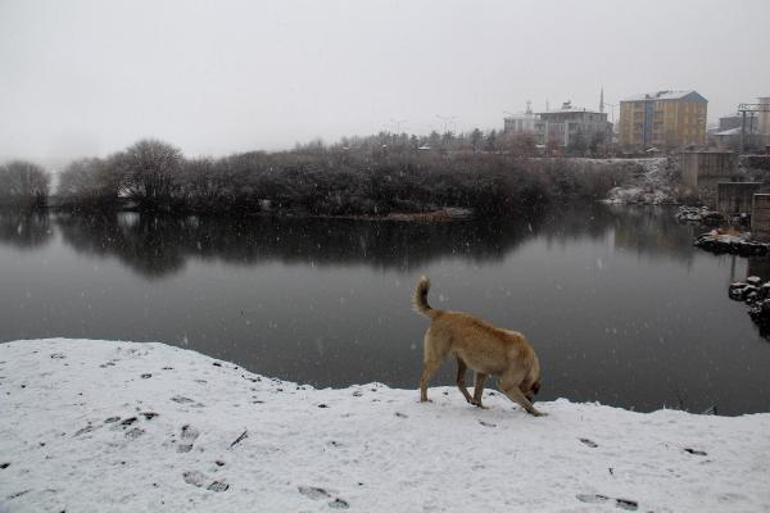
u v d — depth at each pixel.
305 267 45.38
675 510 5.91
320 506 5.82
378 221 67.19
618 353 26.09
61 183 79.38
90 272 44.06
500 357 8.27
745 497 6.19
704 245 52.28
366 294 37.19
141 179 74.75
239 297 36.66
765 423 8.30
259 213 72.31
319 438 7.26
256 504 5.86
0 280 41.53
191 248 52.72
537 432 7.62
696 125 149.38
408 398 9.03
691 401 21.02
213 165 78.69
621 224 66.38
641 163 98.94
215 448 6.95
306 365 24.73
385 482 6.29
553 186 87.94
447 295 36.56
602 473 6.59
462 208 73.62
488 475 6.45
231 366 11.43
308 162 74.94
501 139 124.75
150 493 6.04
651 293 36.97
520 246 53.62
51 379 9.40
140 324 31.17
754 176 86.81
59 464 6.56
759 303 32.34
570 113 160.88
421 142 132.75
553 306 33.97
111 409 7.98
